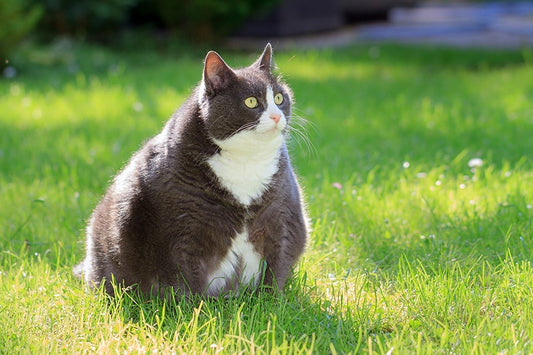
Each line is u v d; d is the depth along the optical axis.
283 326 4.68
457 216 6.87
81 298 5.10
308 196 7.31
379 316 4.83
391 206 7.16
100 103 12.34
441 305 4.88
